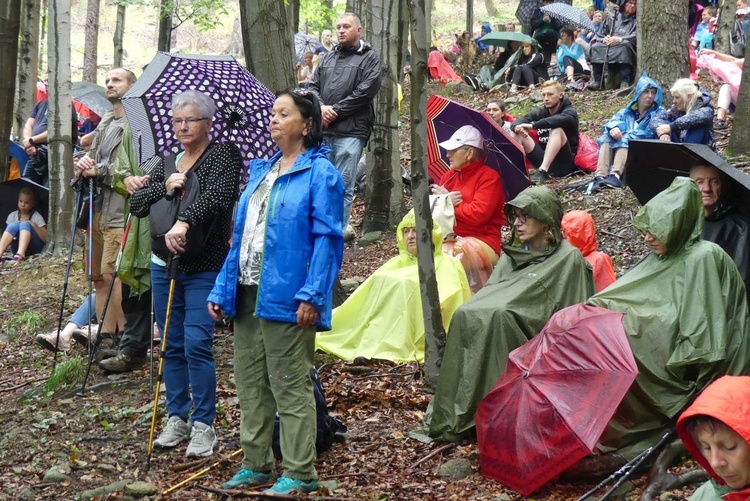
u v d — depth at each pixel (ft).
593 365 13.48
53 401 19.62
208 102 16.33
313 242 13.74
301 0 67.10
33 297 30.42
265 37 23.44
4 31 34.53
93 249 22.03
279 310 13.60
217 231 15.88
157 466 15.87
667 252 14.56
